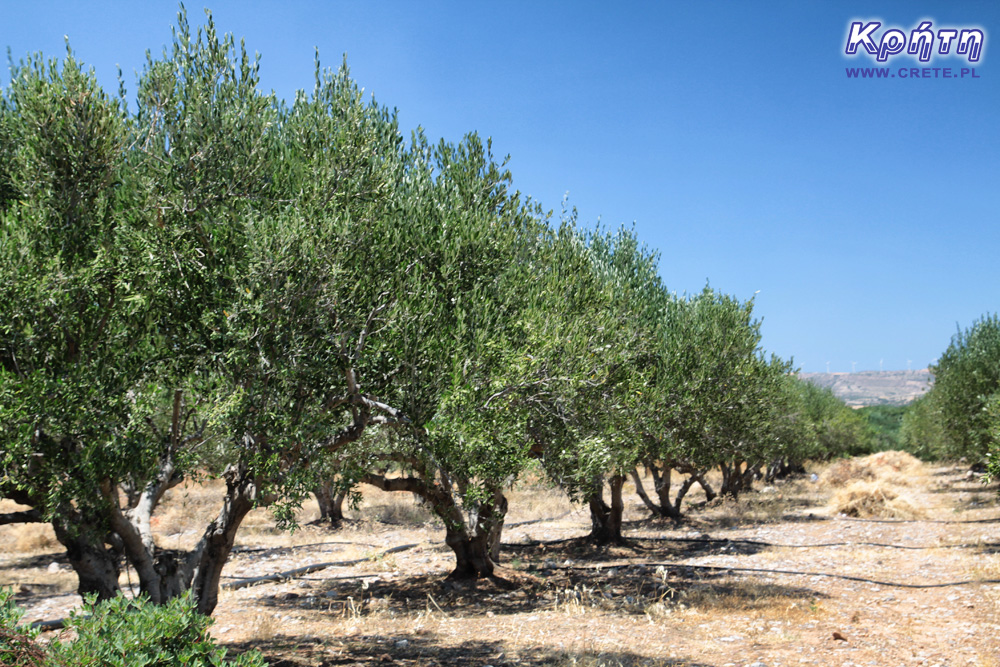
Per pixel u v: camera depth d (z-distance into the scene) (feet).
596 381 33.42
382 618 38.91
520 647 31.58
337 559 62.44
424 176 32.17
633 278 53.11
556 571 53.21
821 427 134.10
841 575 47.96
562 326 30.01
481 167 34.09
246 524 81.66
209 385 22.26
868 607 38.34
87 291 21.27
